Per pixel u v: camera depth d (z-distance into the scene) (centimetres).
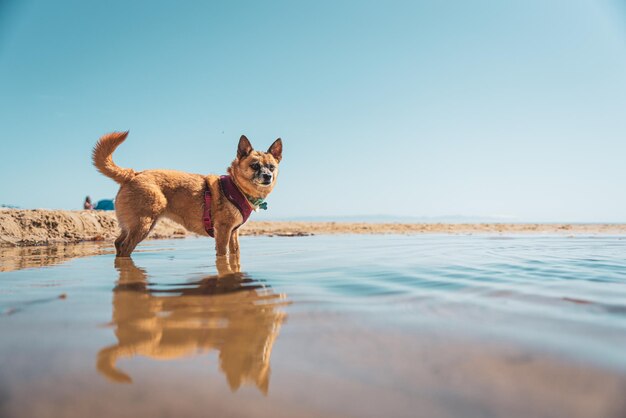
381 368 30
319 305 51
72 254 124
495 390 26
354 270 82
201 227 124
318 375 29
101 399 25
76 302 53
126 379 28
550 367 30
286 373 29
